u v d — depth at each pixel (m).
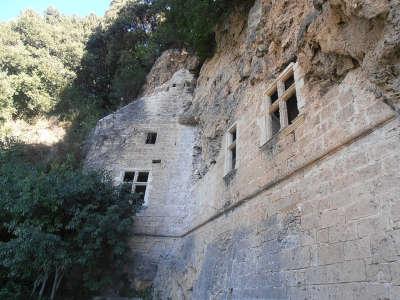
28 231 7.91
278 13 7.41
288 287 4.79
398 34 3.68
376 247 3.54
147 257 10.41
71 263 8.43
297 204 5.18
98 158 13.18
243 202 7.07
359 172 4.11
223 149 9.24
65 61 22.47
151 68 19.41
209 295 7.23
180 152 12.62
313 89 5.66
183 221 10.95
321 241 4.40
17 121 16.16
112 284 9.41
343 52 4.75
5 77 16.59
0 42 21.38
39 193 8.78
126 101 19.91
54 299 8.98
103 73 22.41
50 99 17.62
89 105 18.70
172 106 14.19
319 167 4.91
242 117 8.45
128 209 10.15
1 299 8.02
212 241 8.12
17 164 10.88
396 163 3.62
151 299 9.42
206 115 11.27
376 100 4.18
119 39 22.17
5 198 8.93
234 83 9.66
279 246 5.31
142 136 13.45
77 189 9.36
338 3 4.49
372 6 3.90
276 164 6.15
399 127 3.74
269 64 7.62
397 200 3.46
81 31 28.67
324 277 4.15
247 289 5.88
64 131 15.97
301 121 5.72
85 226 8.86
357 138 4.32
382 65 3.99
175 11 13.02
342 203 4.23
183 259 9.62
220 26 11.37
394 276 3.23
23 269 8.09
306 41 5.72
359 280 3.62
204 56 13.23
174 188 11.77
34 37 23.36
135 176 12.41
